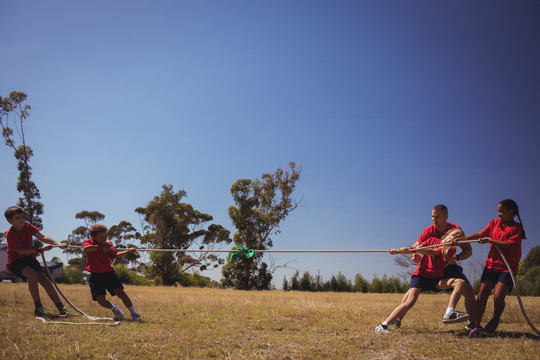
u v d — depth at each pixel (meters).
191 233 43.31
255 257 37.59
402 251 6.20
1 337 5.00
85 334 5.32
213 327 6.21
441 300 12.42
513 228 5.93
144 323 6.42
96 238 6.96
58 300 7.21
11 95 37.59
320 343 5.14
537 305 11.27
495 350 4.79
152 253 38.69
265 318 7.28
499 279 5.98
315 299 12.67
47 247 7.19
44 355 4.24
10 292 10.55
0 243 25.47
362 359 4.39
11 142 37.69
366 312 8.38
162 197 41.00
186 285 39.47
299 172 39.62
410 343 5.14
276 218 38.62
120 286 6.93
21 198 38.09
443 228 6.30
